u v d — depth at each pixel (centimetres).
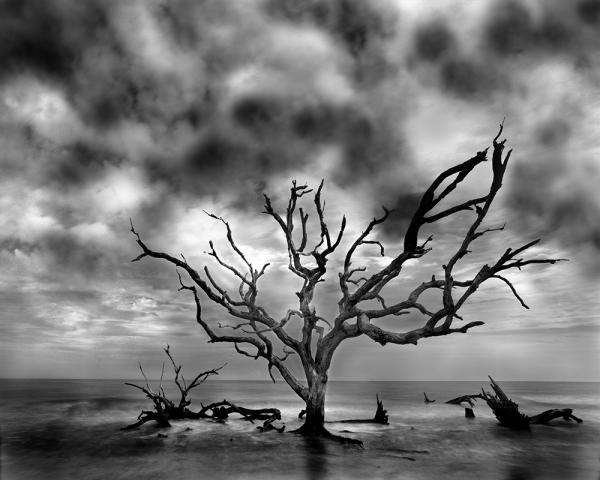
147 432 2489
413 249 1938
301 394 2155
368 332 1917
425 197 1811
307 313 2131
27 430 2642
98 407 4491
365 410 4378
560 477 1470
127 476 1438
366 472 1499
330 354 2130
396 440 2266
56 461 1684
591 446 2147
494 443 2216
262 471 1505
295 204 2277
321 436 2108
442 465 1641
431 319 1784
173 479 1391
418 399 6712
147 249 2069
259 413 2980
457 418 3538
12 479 1407
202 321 2098
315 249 2111
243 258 2253
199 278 2095
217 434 2362
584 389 11794
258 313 2178
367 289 2008
